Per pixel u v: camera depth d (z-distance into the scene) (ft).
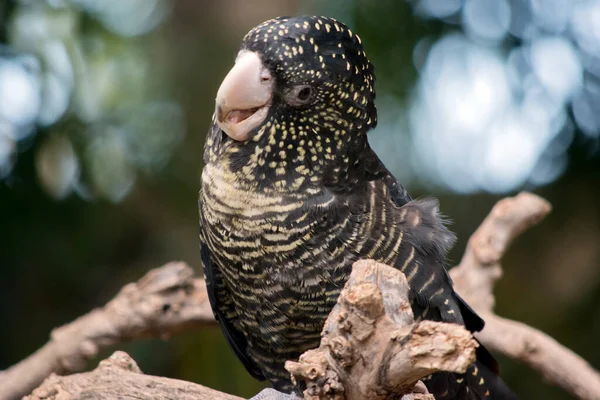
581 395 28.60
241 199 19.77
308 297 20.15
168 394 18.57
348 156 20.26
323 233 19.77
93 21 37.01
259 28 19.71
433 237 20.93
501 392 24.70
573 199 39.32
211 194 20.24
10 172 35.60
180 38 42.16
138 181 39.70
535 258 41.09
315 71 19.25
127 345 36.70
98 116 37.78
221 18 42.34
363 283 14.20
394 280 14.83
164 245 39.47
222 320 23.79
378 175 21.38
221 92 19.30
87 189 37.58
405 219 20.95
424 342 13.39
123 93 40.75
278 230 19.70
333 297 20.10
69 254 37.47
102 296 39.01
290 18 19.86
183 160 39.78
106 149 38.17
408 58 39.73
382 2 39.81
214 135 20.72
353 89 20.07
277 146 19.69
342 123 20.04
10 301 38.11
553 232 40.47
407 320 14.52
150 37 42.01
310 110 19.63
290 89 19.25
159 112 40.88
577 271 40.06
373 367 14.15
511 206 30.66
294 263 19.88
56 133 35.88
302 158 19.81
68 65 36.09
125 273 39.32
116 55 40.47
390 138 42.24
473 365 22.81
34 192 35.83
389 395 14.51
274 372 22.90
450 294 21.62
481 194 42.55
